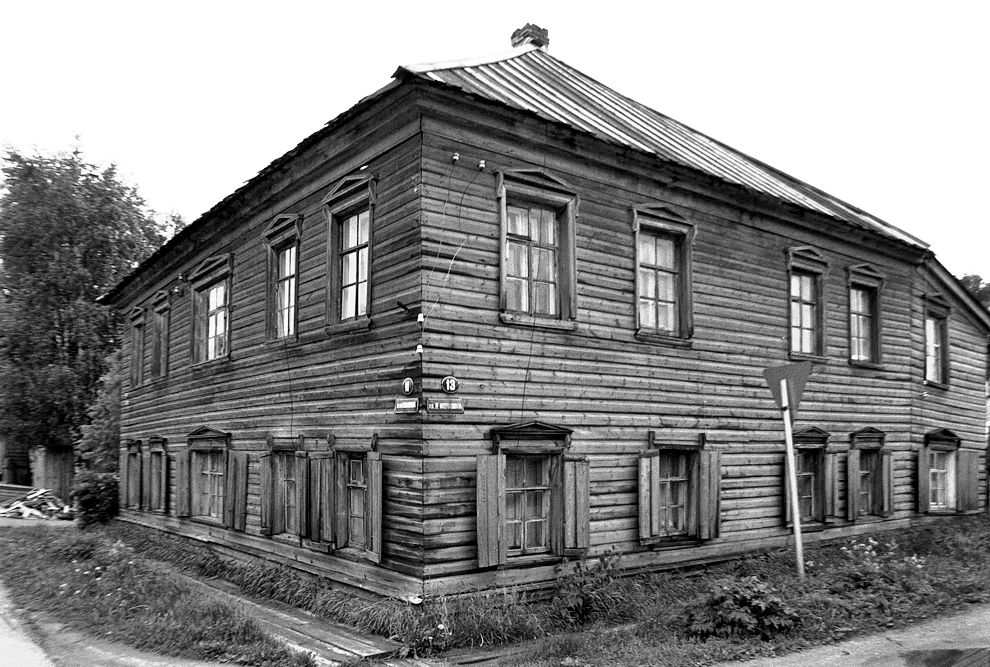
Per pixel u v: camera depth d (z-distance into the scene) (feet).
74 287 101.19
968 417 60.75
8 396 95.96
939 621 28.76
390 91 29.19
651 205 37.04
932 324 57.98
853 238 48.19
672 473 37.81
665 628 27.17
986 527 53.62
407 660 24.64
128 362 66.95
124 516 64.13
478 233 30.66
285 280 39.91
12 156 100.58
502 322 30.91
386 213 31.19
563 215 33.78
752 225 42.24
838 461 45.91
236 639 26.18
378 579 30.32
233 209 44.19
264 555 39.70
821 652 24.57
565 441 32.35
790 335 43.75
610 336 34.73
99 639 28.17
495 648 25.99
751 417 40.93
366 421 31.71
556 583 30.76
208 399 47.91
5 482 114.32
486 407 30.09
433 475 28.27
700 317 38.93
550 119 31.76
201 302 51.19
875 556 39.09
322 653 25.20
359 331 32.53
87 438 78.13
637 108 50.75
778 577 34.32
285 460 38.50
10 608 34.71
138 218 110.11
